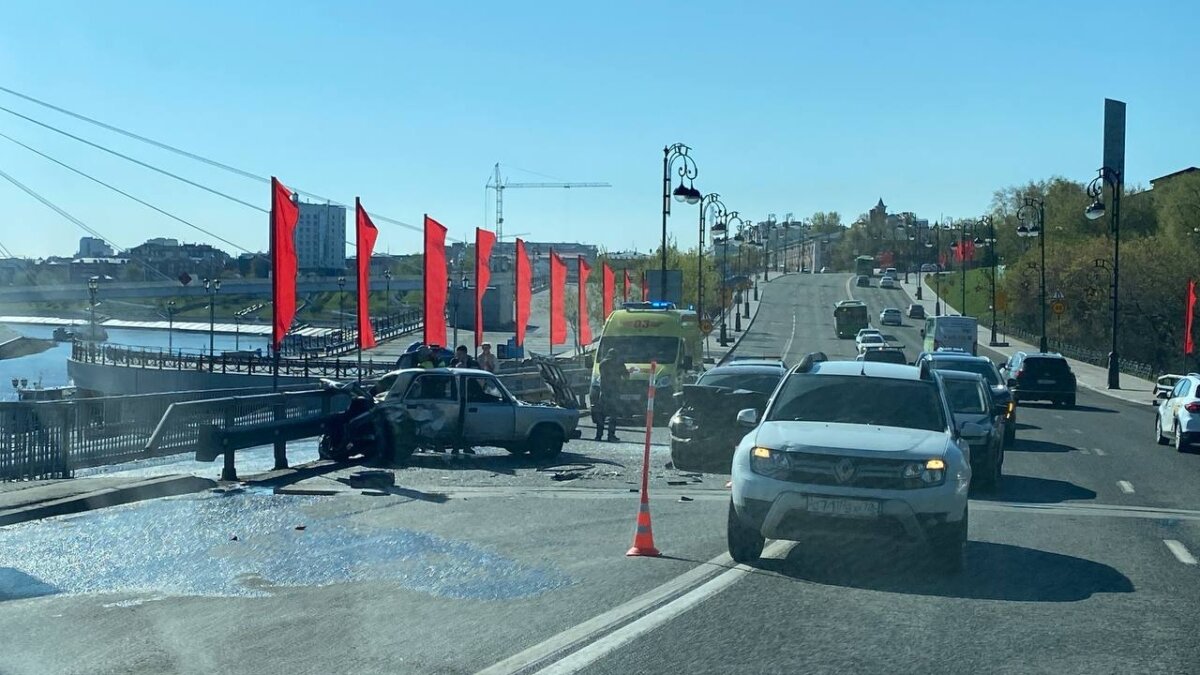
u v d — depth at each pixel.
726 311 105.06
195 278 127.75
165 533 11.95
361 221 29.11
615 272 82.31
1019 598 9.12
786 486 9.77
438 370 20.62
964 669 7.00
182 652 7.23
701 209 65.38
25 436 15.60
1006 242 137.50
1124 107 110.00
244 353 72.38
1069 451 24.06
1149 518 14.22
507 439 20.61
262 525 12.50
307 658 7.07
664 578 9.63
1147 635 7.98
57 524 12.53
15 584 9.40
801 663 7.06
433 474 17.94
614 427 25.50
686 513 13.78
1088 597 9.23
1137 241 91.25
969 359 26.75
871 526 9.59
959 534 9.78
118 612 8.38
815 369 11.60
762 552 10.87
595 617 8.17
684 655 7.19
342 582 9.48
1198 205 89.31
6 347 104.75
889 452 9.74
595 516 13.42
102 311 132.12
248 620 8.11
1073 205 116.50
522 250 40.44
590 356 45.16
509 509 13.96
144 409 18.03
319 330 110.81
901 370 11.52
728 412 18.95
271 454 23.58
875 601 8.87
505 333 89.94
